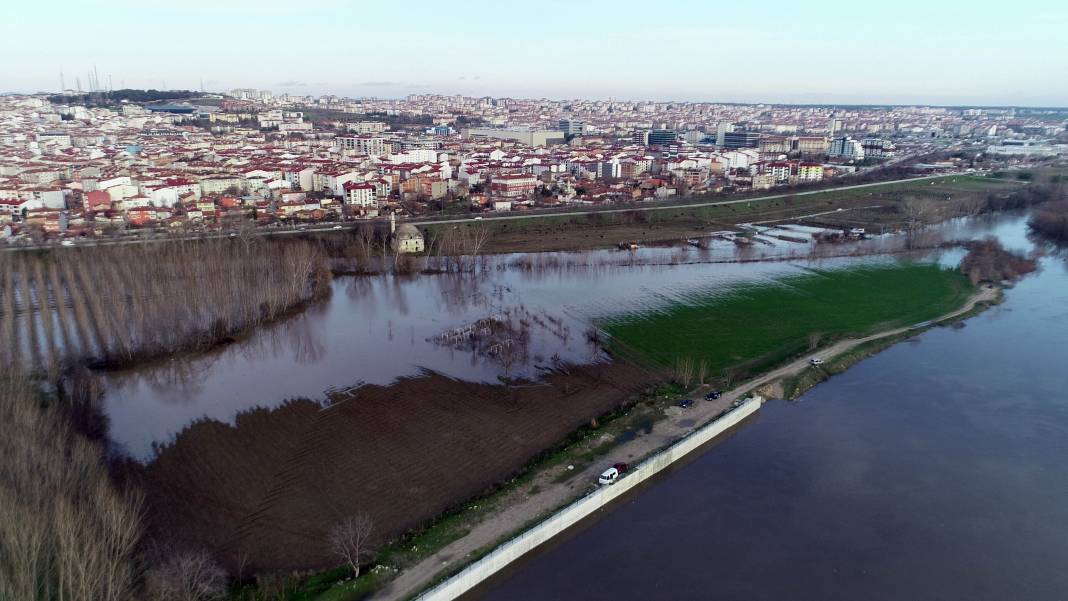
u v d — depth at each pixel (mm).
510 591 113062
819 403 184250
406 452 152500
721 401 178125
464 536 121312
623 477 139750
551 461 147250
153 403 179875
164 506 131375
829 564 121125
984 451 159625
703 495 142000
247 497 135250
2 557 98812
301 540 121562
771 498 140875
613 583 115500
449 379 192000
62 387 185000
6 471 121500
